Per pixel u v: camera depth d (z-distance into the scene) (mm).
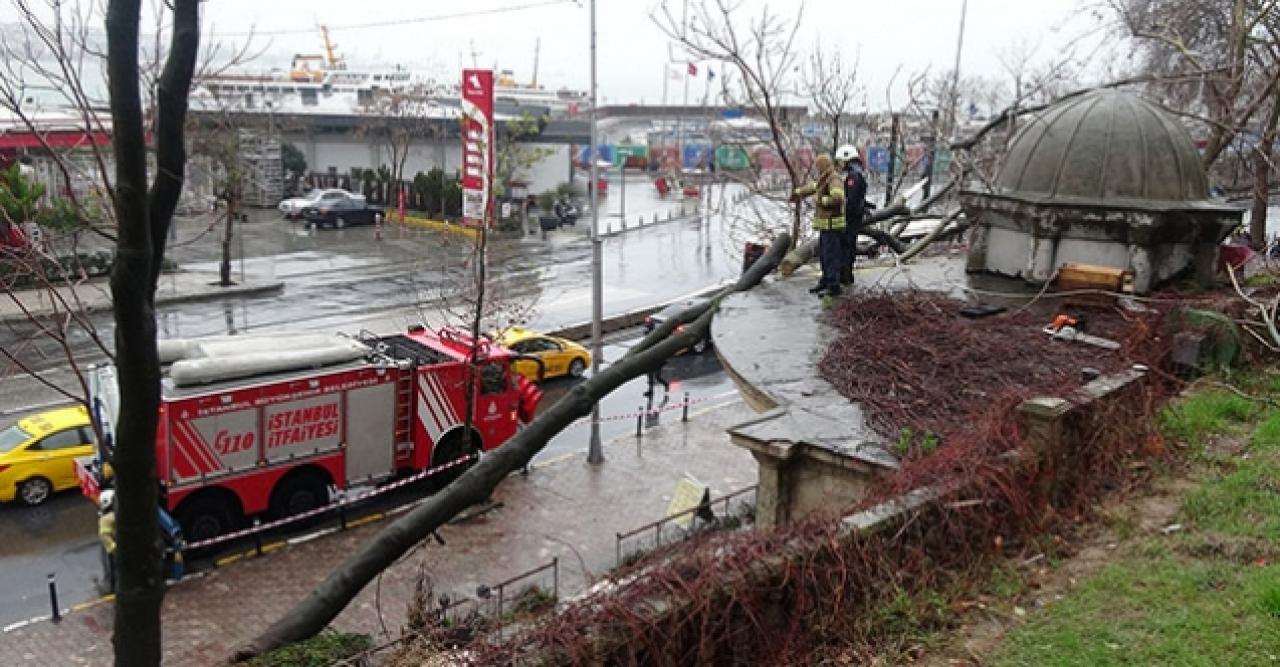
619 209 63594
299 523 17000
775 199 21531
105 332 27000
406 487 18672
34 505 17172
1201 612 6164
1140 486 8289
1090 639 5941
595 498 18703
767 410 9352
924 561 6578
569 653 5059
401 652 6918
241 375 15906
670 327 10984
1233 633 5887
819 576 6059
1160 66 25359
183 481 15406
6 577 14773
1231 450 9125
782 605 5883
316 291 34969
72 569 15102
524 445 7688
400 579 15062
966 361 10000
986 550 7004
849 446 8031
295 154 59281
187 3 3660
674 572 5621
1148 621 6109
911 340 10641
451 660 5223
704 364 28953
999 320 12000
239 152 38688
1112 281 12539
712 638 5480
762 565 5824
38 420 17922
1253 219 20891
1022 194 14062
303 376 16484
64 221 19828
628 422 23344
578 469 20156
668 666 5289
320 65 98438
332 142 60656
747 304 12961
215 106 40031
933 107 42500
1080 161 13555
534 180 60625
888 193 24000
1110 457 8391
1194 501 7852
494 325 23969
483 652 5152
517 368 23750
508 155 44562
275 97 57656
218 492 15922
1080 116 13773
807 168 21906
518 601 12969
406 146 51250
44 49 14758
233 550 16062
